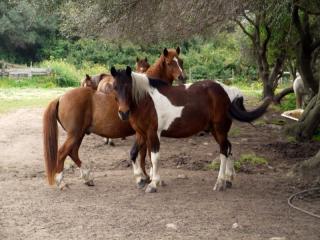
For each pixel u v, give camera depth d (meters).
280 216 6.67
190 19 9.52
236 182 8.66
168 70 10.98
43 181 8.80
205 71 47.31
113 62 48.00
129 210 6.90
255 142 12.75
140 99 7.61
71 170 9.69
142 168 8.36
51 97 26.20
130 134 8.50
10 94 27.86
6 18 45.59
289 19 15.71
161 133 7.91
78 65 45.84
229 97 8.16
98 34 14.32
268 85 22.81
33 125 15.97
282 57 23.00
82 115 8.13
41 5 13.47
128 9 10.84
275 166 10.05
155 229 6.08
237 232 5.96
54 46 49.28
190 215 6.66
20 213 6.78
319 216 6.64
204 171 9.62
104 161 10.60
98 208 7.01
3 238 5.79
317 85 14.42
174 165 10.16
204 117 7.98
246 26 28.09
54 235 5.88
